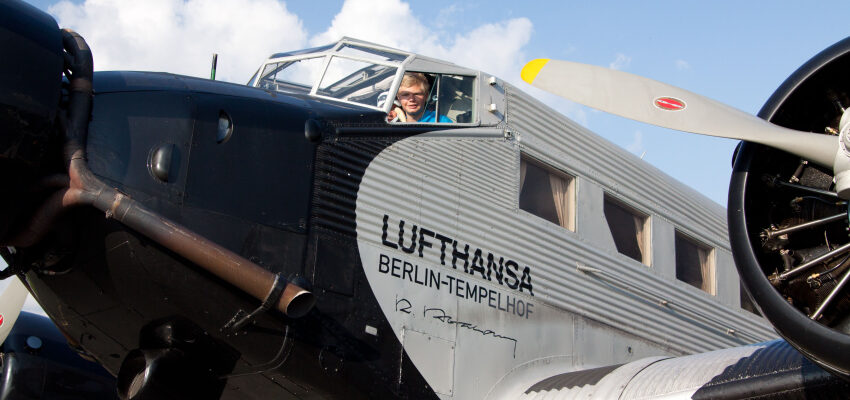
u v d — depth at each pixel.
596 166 7.39
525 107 6.77
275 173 4.98
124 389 4.77
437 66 6.36
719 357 5.05
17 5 4.24
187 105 4.80
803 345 3.99
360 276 5.19
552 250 6.57
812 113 4.65
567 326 6.47
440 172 5.87
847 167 4.08
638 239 7.85
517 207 6.37
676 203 8.44
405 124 5.84
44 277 4.61
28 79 4.09
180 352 4.77
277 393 5.13
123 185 4.41
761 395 4.50
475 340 5.73
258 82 6.83
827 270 4.38
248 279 4.20
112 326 4.82
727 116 4.46
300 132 5.18
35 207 4.32
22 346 6.29
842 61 4.42
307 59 6.48
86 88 4.43
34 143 4.11
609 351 6.83
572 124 7.26
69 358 6.45
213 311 4.59
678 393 4.84
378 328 5.20
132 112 4.61
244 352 4.76
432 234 5.67
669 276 7.95
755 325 9.09
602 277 7.00
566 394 5.51
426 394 5.35
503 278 6.06
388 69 6.28
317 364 4.91
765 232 4.52
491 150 6.31
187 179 4.64
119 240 4.38
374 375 5.13
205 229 4.61
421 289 5.50
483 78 6.52
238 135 4.91
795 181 4.58
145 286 4.49
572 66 4.86
